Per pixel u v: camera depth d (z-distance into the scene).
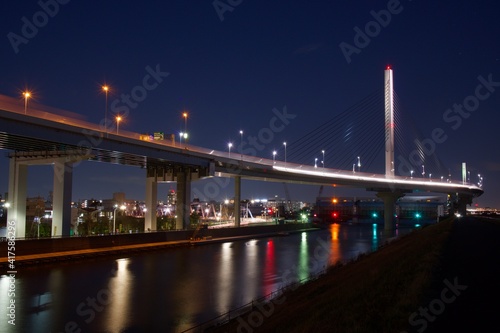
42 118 56.22
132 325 30.03
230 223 166.00
